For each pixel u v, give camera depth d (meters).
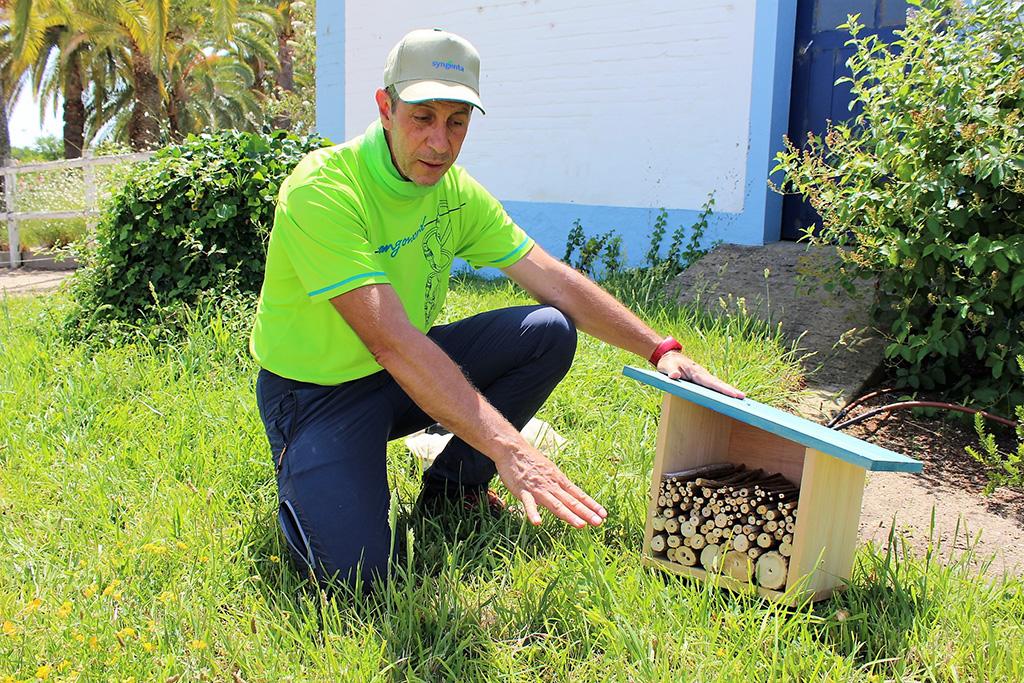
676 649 2.14
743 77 6.42
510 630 2.29
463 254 2.91
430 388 2.26
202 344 4.34
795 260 5.98
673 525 2.57
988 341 3.93
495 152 8.07
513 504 2.97
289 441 2.55
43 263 13.57
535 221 7.80
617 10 7.06
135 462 3.27
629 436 3.45
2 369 4.32
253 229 5.13
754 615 2.24
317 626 2.23
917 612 2.30
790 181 6.49
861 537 2.97
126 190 5.07
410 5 8.55
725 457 2.80
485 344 2.81
